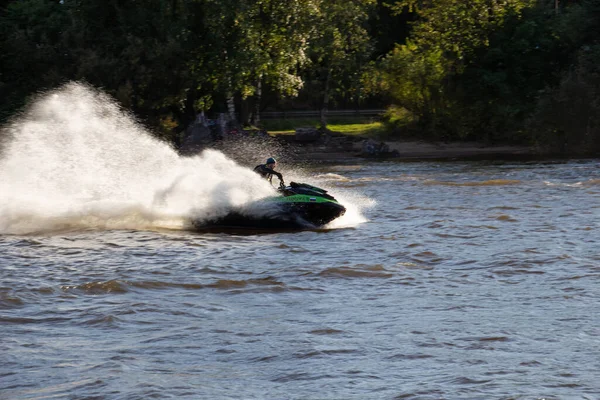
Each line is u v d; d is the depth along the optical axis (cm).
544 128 8281
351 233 2802
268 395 1139
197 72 7744
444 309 1633
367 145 8638
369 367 1259
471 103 9600
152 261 2241
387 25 12838
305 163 7738
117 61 7425
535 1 9712
